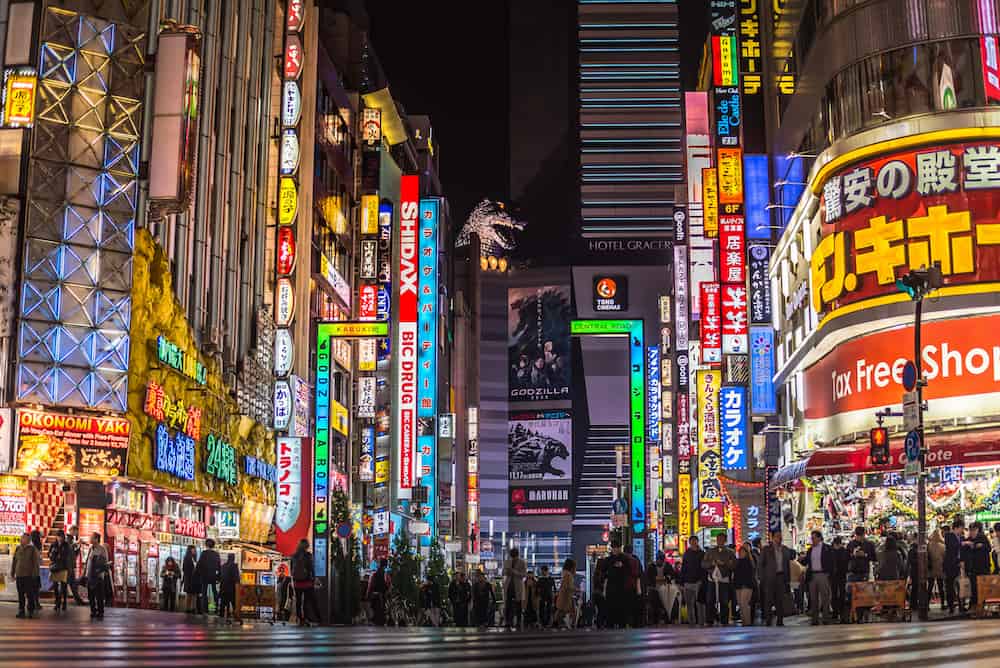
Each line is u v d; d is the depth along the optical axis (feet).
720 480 165.37
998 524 91.97
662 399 279.90
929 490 124.67
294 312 184.34
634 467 194.29
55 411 117.29
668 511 270.26
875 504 133.69
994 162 130.21
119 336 122.21
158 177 124.36
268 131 180.14
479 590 105.60
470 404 384.47
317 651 45.21
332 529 139.85
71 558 91.40
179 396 135.33
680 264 258.16
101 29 127.03
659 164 495.82
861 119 140.15
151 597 126.31
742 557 79.87
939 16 135.33
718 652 42.52
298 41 190.19
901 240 132.98
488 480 440.04
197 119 134.62
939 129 132.57
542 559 432.66
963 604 82.38
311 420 199.62
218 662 38.06
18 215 119.44
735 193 171.22
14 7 123.44
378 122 249.75
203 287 146.61
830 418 143.95
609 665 36.22
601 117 499.51
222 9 158.81
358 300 242.78
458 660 39.47
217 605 117.60
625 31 506.89
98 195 123.85
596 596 87.81
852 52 141.49
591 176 494.59
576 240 479.41
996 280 127.85
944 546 86.38
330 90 220.23
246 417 164.04
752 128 177.47
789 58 169.27
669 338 286.46
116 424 119.24
